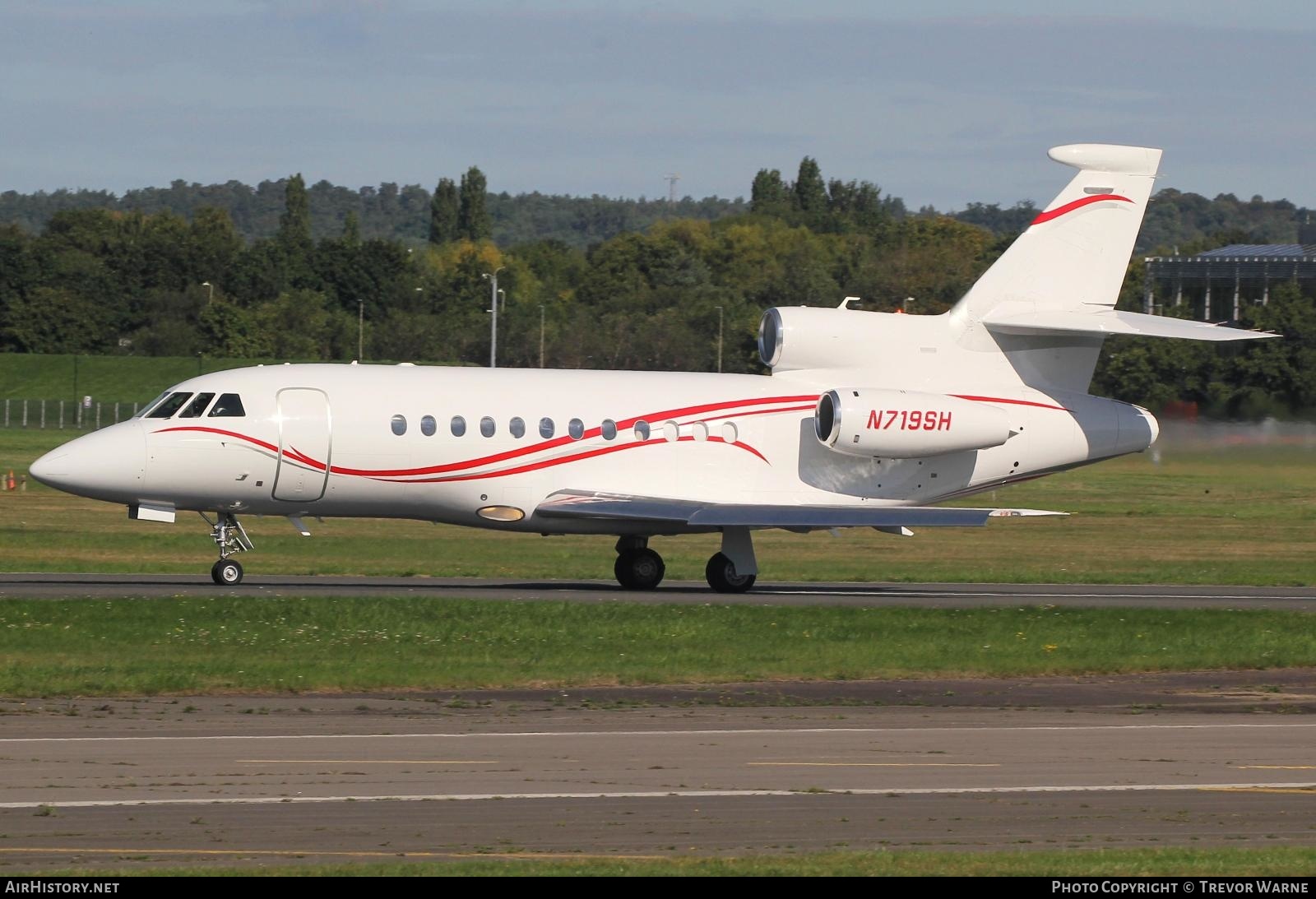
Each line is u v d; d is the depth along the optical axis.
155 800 49.22
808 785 53.47
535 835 46.16
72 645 80.94
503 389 113.50
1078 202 121.75
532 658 81.44
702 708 69.62
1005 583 133.50
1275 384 199.50
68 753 55.72
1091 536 179.62
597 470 114.00
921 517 109.44
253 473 107.44
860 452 117.00
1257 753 60.69
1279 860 44.34
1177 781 55.41
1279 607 115.94
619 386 116.56
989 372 122.12
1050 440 121.81
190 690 70.62
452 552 147.50
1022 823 48.81
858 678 79.81
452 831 46.44
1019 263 121.81
